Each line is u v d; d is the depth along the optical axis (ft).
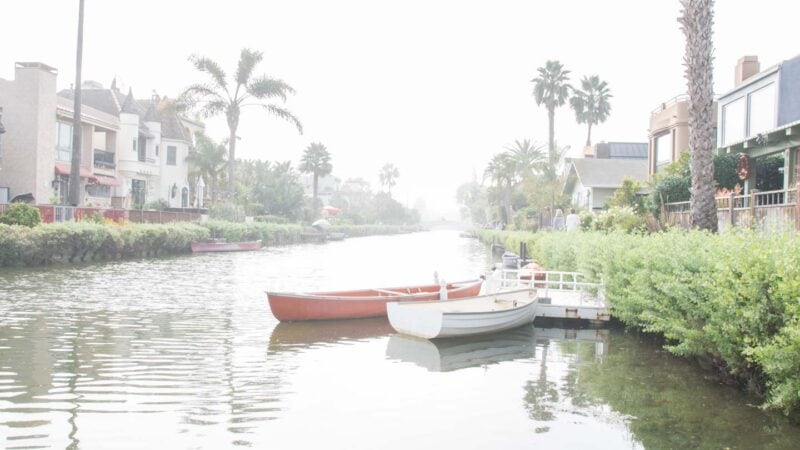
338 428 26.84
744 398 31.32
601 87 229.25
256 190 229.04
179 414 27.96
